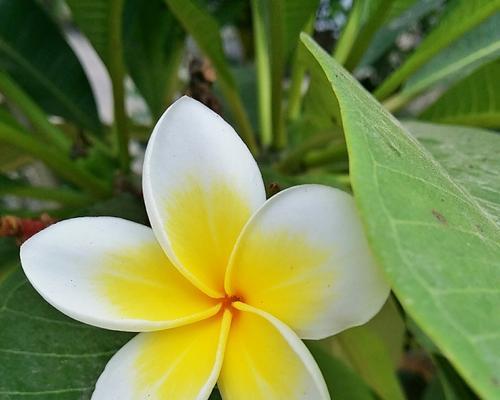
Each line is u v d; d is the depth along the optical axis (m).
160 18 0.32
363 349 0.30
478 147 0.20
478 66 0.28
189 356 0.14
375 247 0.11
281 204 0.14
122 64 0.26
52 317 0.19
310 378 0.13
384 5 0.25
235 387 0.14
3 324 0.18
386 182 0.12
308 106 0.23
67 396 0.17
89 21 0.25
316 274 0.14
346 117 0.12
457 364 0.10
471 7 0.24
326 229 0.14
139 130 0.34
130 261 0.15
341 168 0.28
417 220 0.12
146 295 0.15
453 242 0.12
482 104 0.26
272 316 0.14
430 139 0.21
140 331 0.15
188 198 0.15
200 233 0.15
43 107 0.32
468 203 0.14
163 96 0.33
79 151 0.29
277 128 0.29
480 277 0.11
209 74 0.26
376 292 0.13
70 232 0.15
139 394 0.14
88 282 0.15
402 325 0.29
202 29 0.24
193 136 0.15
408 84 0.29
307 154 0.28
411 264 0.11
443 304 0.11
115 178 0.28
